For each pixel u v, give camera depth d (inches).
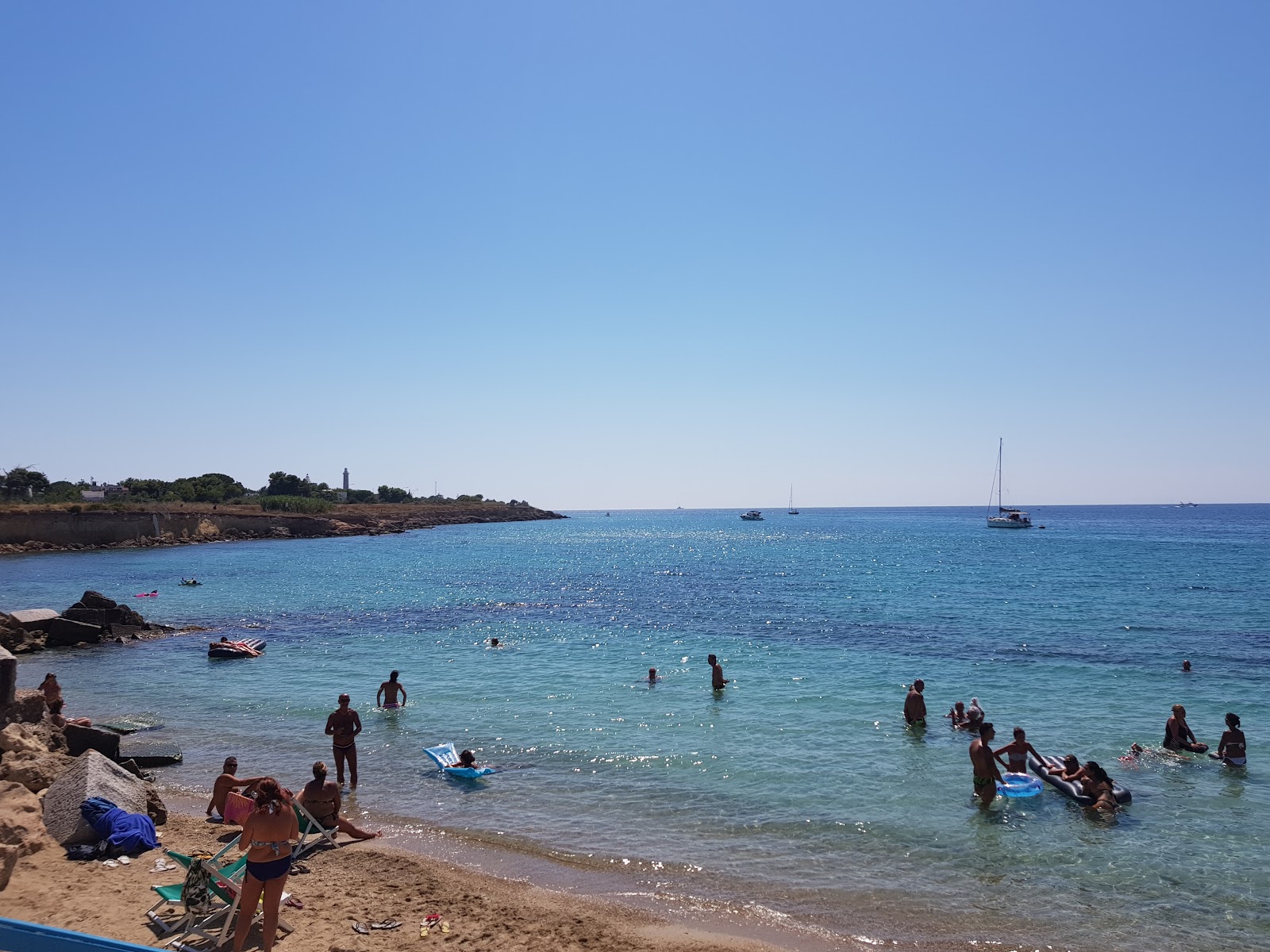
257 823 331.0
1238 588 1934.1
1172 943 372.8
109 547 3705.7
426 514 7155.5
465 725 749.3
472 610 1662.2
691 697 860.6
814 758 645.9
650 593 1982.0
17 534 3452.3
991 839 489.1
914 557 3230.8
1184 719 699.4
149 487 5017.2
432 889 412.8
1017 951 364.5
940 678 952.3
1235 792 569.9
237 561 3063.5
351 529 5315.0
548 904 400.5
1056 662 1045.2
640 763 633.0
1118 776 605.6
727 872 442.9
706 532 6747.1
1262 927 386.9
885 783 586.2
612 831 500.4
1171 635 1262.3
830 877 436.8
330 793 489.7
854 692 879.7
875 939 373.1
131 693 904.9
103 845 426.0
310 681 956.0
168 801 548.4
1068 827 507.5
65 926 344.8
